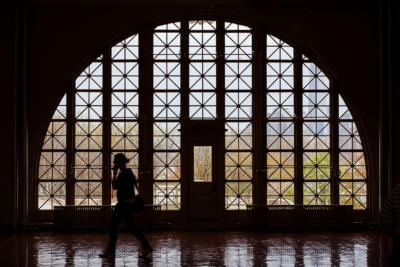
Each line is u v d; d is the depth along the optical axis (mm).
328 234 11508
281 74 12664
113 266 7758
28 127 12297
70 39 12453
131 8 12484
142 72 12570
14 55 12008
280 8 12500
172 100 12641
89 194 12500
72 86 12523
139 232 8406
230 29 12719
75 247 9656
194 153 12461
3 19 12031
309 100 12664
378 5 12461
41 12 12422
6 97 11992
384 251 9180
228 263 8023
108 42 12555
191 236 11203
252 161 12609
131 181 8422
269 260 8281
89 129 12562
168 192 12539
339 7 12492
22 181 12000
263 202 12445
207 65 12664
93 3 12383
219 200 12367
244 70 12688
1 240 10633
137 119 12578
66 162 12445
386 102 12281
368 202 12531
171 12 12445
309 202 12586
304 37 12508
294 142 12633
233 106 12648
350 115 12680
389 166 12117
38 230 12094
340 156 12648
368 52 12531
